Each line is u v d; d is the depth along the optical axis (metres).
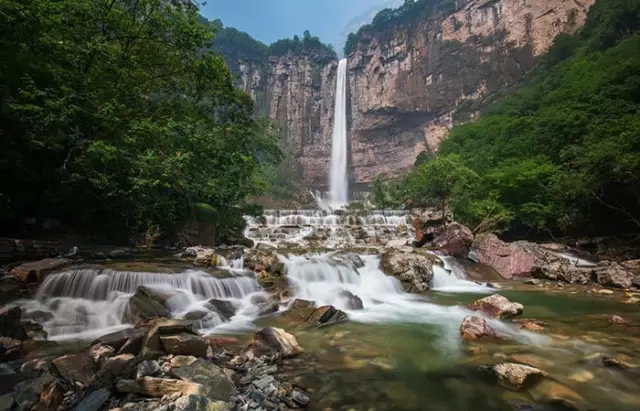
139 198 14.13
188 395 3.80
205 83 19.02
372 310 10.06
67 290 8.49
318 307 8.83
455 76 58.88
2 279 8.21
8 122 10.41
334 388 4.80
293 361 5.82
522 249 17.77
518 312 9.12
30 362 5.27
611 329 7.93
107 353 4.95
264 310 9.12
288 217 31.92
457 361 5.90
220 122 21.44
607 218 23.72
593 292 13.12
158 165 13.28
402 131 63.88
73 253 12.17
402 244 24.30
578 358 6.01
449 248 18.45
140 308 7.72
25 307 7.68
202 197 18.52
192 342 5.27
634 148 19.33
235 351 6.18
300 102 70.38
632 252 20.08
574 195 21.83
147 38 14.97
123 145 13.23
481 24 58.12
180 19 15.90
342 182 65.75
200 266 11.62
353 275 13.13
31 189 12.34
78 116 12.25
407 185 41.69
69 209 13.66
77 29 12.74
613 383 5.02
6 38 10.59
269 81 73.94
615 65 29.91
